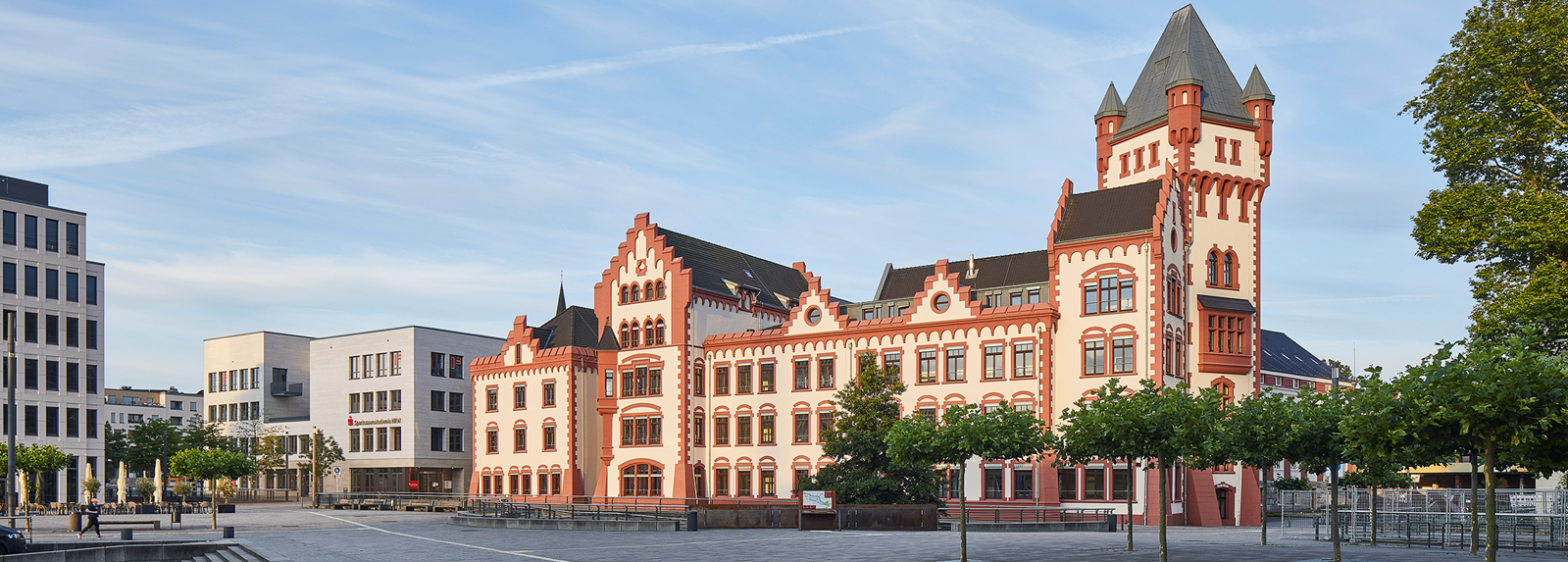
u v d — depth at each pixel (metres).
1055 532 59.88
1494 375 24.73
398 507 94.38
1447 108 53.06
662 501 86.44
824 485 66.19
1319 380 136.25
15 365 98.44
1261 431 37.31
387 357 116.75
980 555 40.66
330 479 119.88
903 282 92.81
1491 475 25.08
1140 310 72.06
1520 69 50.00
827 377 84.00
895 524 58.12
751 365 88.00
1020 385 75.50
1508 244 47.22
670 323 89.88
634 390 91.44
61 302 102.81
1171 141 78.25
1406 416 26.31
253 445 124.06
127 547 43.47
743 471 87.12
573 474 93.88
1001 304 80.19
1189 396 37.09
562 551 44.25
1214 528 67.56
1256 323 79.19
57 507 86.06
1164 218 73.06
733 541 48.69
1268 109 80.44
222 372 133.75
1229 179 78.94
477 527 63.34
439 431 116.44
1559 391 23.94
